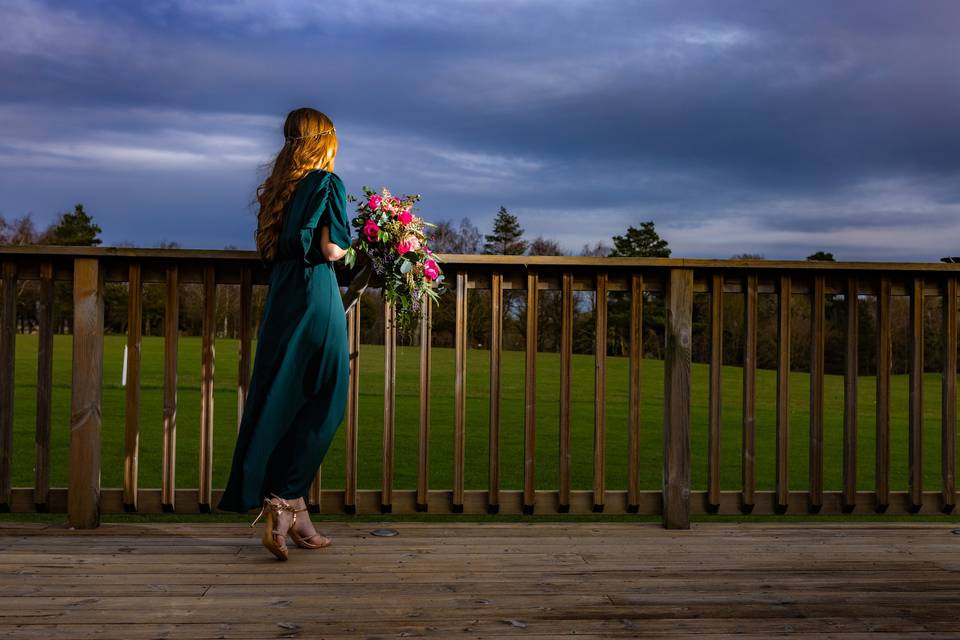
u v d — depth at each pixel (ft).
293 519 8.45
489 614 6.86
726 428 27.50
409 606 7.02
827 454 22.39
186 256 9.44
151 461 17.90
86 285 9.55
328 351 8.40
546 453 20.74
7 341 9.61
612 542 9.29
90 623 6.53
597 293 10.07
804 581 7.90
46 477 9.69
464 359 10.02
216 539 9.18
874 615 6.95
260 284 9.79
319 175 8.44
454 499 10.00
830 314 72.64
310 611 6.87
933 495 10.29
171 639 6.22
